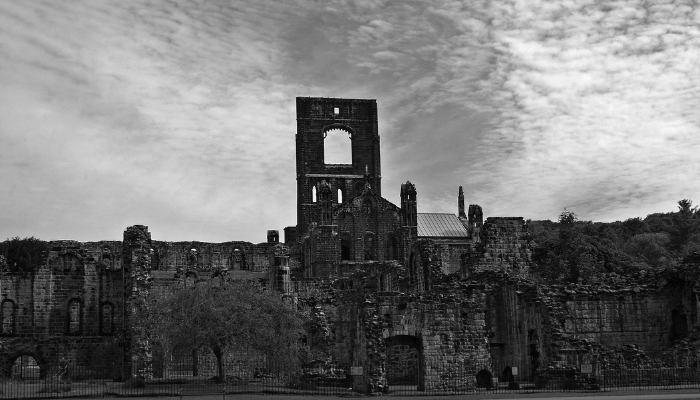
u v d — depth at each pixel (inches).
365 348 2770.7
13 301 3946.9
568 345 2950.3
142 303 3486.7
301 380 2942.9
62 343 3932.1
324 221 6200.8
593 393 2591.0
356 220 6402.6
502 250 3779.5
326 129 7440.9
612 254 6186.0
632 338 3351.4
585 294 3346.5
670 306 3398.1
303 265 6565.0
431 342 2851.9
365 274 4736.7
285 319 3147.1
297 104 7426.2
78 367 3902.6
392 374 3297.2
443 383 2834.6
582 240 5753.0
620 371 2847.0
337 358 3462.1
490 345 3336.6
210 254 6363.2
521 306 3218.5
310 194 7268.7
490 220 3804.1
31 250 6683.1
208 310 3058.6
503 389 2878.9
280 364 3048.7
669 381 2849.4
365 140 7490.2
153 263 6151.6
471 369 2881.4
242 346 3078.2
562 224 5802.2
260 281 4227.4
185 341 3046.3
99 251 5940.0
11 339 3895.2
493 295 3383.4
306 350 3213.6
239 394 2662.4
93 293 4023.1
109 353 3956.7
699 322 3159.5
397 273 4525.1
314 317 3412.9
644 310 3378.4
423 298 2874.0
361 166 7450.8
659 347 3358.8
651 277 3457.2
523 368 3191.4
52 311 3964.1
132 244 3607.3
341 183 7317.9
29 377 3890.3
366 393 2704.2
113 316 4028.1
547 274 5196.9
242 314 3063.5
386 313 2834.6
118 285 4045.3
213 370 3663.9
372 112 7514.8
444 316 2883.9
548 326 3014.3
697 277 3292.3
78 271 4020.7
